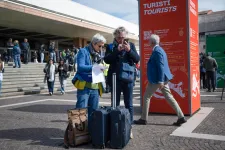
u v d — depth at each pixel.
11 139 4.86
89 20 26.39
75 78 4.57
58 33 28.47
